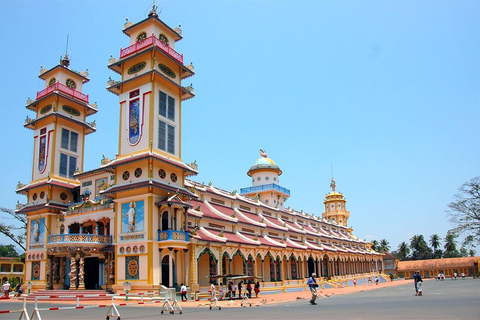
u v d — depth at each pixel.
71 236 40.50
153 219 38.59
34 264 48.34
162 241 37.97
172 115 44.62
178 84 45.22
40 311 25.14
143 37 45.28
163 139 42.38
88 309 26.73
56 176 50.78
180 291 37.72
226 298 40.53
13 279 89.31
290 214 79.25
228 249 48.00
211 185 57.59
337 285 73.69
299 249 67.25
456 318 15.38
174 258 40.66
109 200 43.12
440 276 98.88
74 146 54.28
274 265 59.28
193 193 46.06
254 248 53.88
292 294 50.19
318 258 76.88
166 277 40.75
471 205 47.84
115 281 39.19
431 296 33.44
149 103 41.69
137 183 39.25
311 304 28.47
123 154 42.34
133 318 20.06
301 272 70.75
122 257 39.25
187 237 40.41
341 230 110.50
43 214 49.12
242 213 61.50
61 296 38.44
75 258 40.97
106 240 41.31
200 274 47.25
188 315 21.50
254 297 43.38
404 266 132.75
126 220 40.03
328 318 17.12
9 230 63.97
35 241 48.69
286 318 17.84
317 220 92.75
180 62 45.94
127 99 43.75
